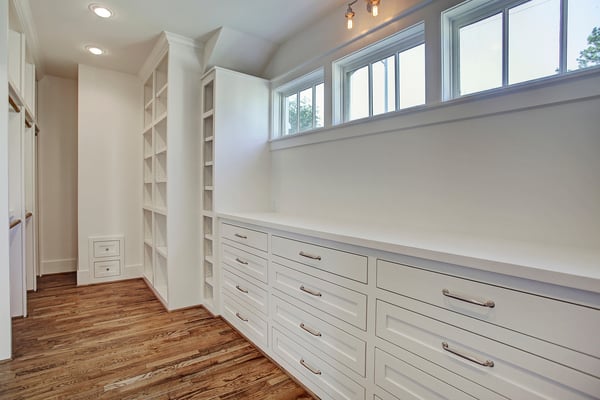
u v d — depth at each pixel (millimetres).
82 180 3570
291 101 2945
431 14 1724
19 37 2529
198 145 2971
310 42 2570
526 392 897
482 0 1549
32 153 3307
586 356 792
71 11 2383
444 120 1645
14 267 2641
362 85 2256
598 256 1022
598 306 773
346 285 1465
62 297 3170
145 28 2645
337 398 1515
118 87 3736
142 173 3879
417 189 1782
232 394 1691
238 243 2387
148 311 2832
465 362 1036
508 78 1512
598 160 1191
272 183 3000
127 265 3818
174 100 2838
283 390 1730
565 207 1266
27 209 3277
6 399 1613
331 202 2350
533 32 1433
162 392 1695
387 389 1288
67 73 3805
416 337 1183
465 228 1567
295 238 1786
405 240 1321
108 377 1820
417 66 1910
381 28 1999
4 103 1965
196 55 2930
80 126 3551
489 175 1484
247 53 2891
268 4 2275
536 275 866
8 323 1984
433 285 1125
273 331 1989
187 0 2236
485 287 987
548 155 1309
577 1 1312
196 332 2424
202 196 2961
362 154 2111
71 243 4090
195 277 2973
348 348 1461
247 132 2885
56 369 1892
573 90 1236
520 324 909
